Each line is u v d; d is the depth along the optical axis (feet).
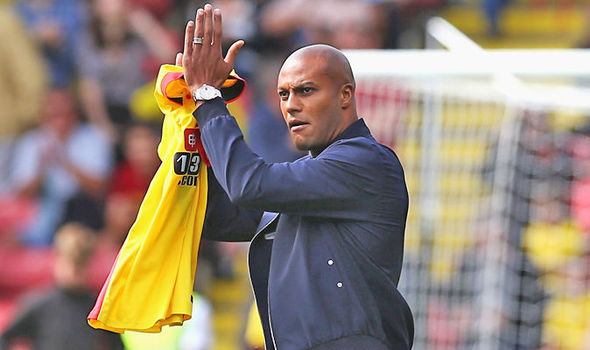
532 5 144.05
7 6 128.16
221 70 44.68
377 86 88.07
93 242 92.58
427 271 87.35
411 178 88.33
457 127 88.22
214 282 117.80
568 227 89.04
